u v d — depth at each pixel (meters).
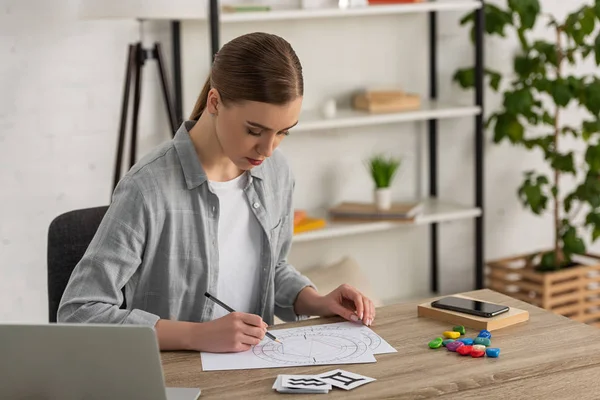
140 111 3.69
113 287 1.95
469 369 1.75
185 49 3.73
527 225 4.57
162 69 3.39
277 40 1.89
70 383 1.57
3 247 3.55
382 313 2.12
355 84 4.06
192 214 2.06
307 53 3.95
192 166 2.05
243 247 2.17
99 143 3.64
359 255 4.22
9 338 1.53
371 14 4.02
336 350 1.87
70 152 3.60
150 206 2.00
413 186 4.27
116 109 3.64
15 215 3.55
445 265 4.44
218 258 2.11
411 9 3.72
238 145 1.89
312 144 4.03
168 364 1.81
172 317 2.09
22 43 3.45
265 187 2.20
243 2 3.74
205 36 3.75
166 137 3.76
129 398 1.57
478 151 4.04
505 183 4.48
